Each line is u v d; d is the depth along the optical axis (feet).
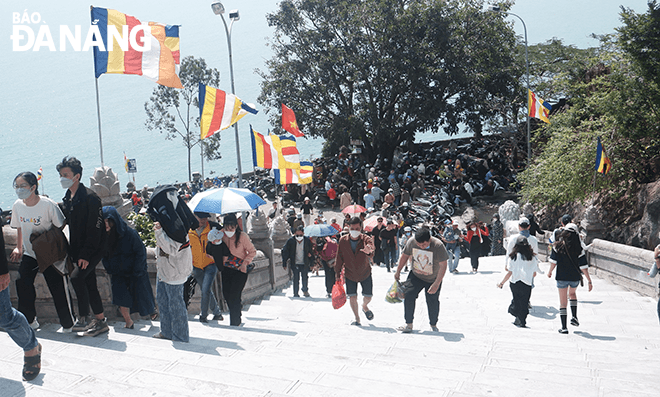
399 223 59.77
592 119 72.54
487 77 115.85
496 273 48.85
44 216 17.24
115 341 17.53
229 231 24.61
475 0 121.39
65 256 17.76
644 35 57.41
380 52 118.01
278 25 123.54
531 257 27.53
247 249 24.82
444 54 118.62
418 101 117.19
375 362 16.99
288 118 65.10
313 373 14.62
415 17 113.91
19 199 17.10
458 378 15.39
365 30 120.26
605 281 41.22
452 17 117.29
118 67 37.11
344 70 120.16
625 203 62.39
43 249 17.19
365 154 129.39
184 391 12.03
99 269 22.38
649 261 35.04
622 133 61.11
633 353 20.72
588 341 23.91
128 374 13.09
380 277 47.96
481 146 130.82
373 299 37.47
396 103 127.44
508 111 118.52
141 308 20.84
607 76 66.49
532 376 16.05
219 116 53.78
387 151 127.13
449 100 143.74
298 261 39.47
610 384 15.25
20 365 13.34
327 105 127.75
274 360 16.49
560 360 18.99
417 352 19.29
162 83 38.19
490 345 21.70
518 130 115.14
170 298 19.33
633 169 63.26
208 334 20.93
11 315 12.09
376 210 92.53
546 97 115.96
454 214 96.99
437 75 114.42
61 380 12.29
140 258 20.67
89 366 13.64
